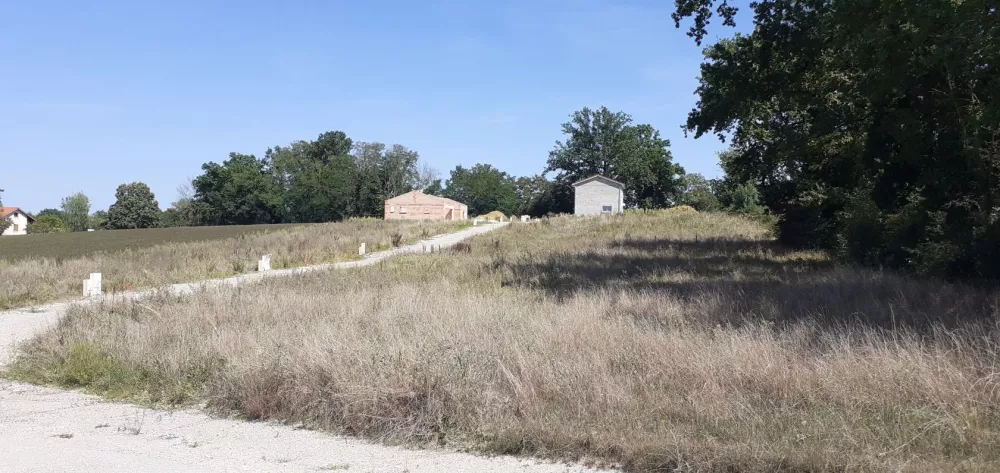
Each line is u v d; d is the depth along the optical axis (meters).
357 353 7.54
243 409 7.34
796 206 27.78
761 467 4.99
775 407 6.16
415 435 6.19
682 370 7.18
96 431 6.71
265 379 7.44
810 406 6.20
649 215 52.56
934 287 13.15
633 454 5.35
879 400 6.13
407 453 5.88
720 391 6.52
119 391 8.41
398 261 25.77
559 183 100.81
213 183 110.69
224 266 28.16
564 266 21.41
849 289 12.93
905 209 19.08
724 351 7.55
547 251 29.39
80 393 8.49
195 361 8.66
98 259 30.42
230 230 62.88
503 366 6.98
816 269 19.31
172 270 26.00
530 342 8.59
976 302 11.40
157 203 118.00
